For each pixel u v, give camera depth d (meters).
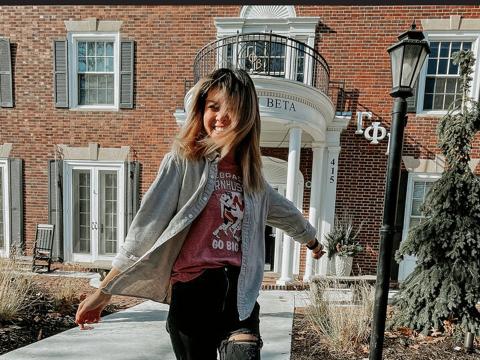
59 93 7.84
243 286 1.10
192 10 7.40
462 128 3.76
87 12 7.62
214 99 1.12
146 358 3.01
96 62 7.86
